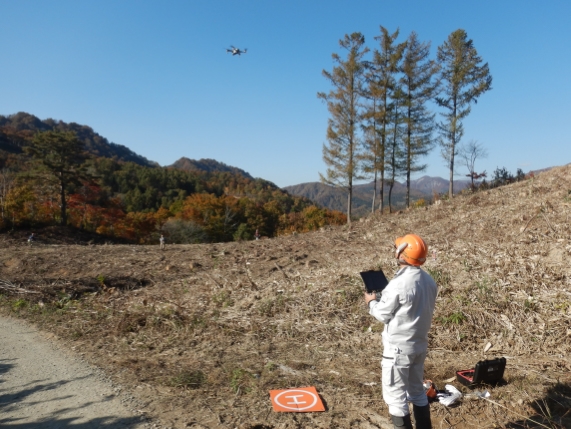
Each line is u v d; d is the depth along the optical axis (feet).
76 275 40.40
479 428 12.25
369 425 12.35
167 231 156.76
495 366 14.23
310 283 26.94
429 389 13.47
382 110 78.59
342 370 16.22
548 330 17.71
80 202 143.84
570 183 41.27
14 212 107.96
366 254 34.58
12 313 27.04
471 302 20.33
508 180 68.13
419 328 10.29
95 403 13.87
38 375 16.47
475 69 68.59
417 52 77.61
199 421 12.58
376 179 80.48
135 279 35.88
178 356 18.30
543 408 12.87
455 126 68.39
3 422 12.81
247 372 16.07
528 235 27.89
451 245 30.09
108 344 20.17
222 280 32.53
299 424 12.39
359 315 21.49
